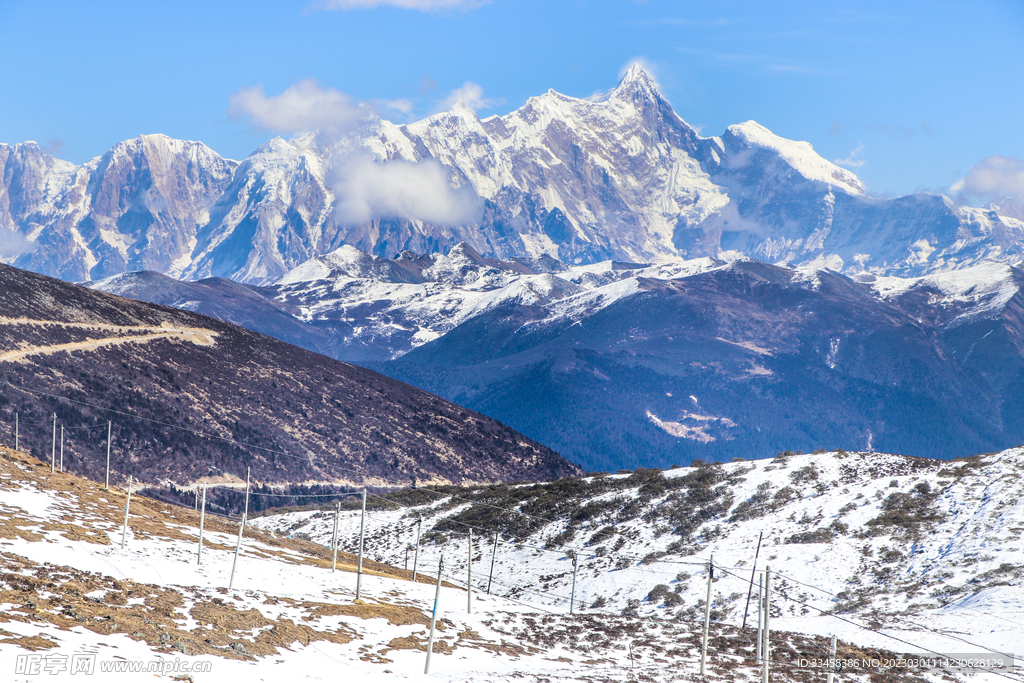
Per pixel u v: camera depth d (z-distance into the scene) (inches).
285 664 2034.9
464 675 2266.2
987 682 2297.0
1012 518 3366.1
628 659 2714.1
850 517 3860.7
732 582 3550.7
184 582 2650.1
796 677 2436.0
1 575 2114.9
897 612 3026.6
